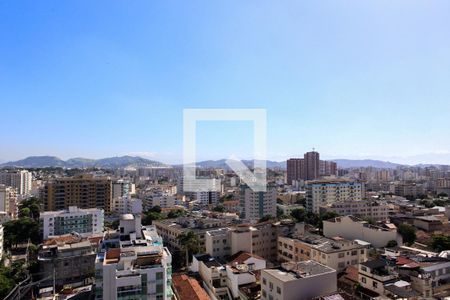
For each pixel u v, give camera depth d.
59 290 85.06
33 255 110.62
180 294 71.31
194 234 108.94
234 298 71.69
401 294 57.03
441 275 65.69
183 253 100.50
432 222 139.88
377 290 62.03
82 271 91.56
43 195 185.88
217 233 102.75
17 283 84.25
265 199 159.12
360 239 114.88
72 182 179.62
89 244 94.56
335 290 55.97
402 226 123.62
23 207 184.00
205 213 165.50
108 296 54.69
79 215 130.50
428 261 69.50
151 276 56.41
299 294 53.00
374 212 158.50
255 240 99.94
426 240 120.44
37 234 132.00
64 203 177.88
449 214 160.38
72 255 91.94
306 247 87.19
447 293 59.75
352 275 72.00
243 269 75.62
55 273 89.38
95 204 183.12
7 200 179.12
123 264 57.09
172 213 168.50
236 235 96.50
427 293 57.97
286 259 95.56
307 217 149.25
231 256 94.25
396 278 62.16
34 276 89.12
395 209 172.62
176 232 119.00
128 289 55.06
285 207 184.75
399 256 75.69
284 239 97.00
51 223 126.62
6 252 125.06
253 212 157.25
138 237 78.12
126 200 193.00
